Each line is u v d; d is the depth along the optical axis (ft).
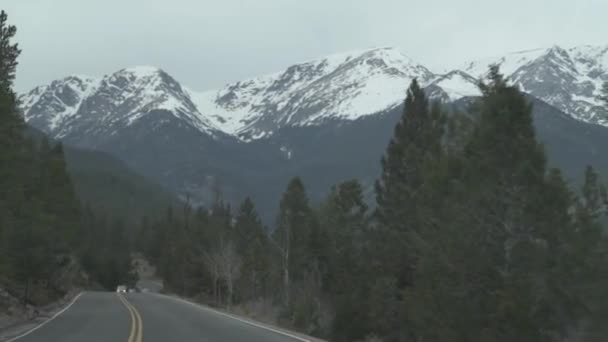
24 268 150.41
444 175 109.19
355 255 196.65
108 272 464.65
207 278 313.32
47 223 154.51
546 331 86.48
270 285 240.12
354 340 158.30
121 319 121.08
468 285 92.32
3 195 109.81
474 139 96.53
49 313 142.51
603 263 67.87
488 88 100.27
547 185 89.45
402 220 149.69
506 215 92.12
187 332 95.20
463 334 92.22
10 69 110.11
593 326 67.21
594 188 82.69
